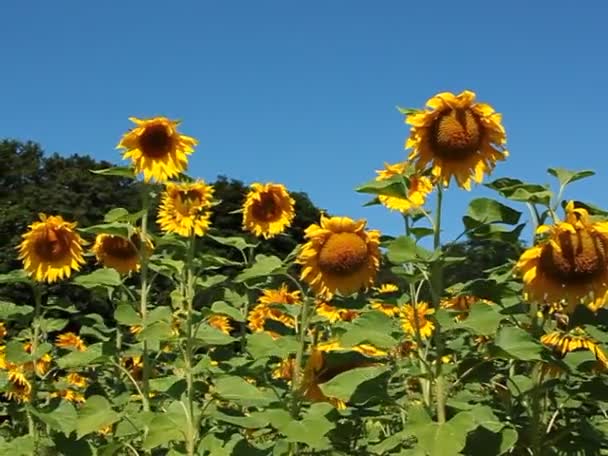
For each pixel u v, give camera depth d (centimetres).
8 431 389
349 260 260
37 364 367
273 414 236
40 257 347
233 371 271
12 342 337
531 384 241
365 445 270
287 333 295
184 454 249
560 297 228
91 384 358
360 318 226
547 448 232
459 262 224
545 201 236
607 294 226
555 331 242
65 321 362
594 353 227
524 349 213
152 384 285
